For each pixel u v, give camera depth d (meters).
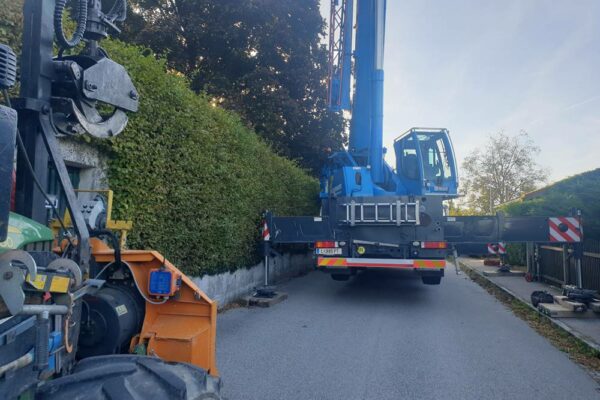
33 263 1.88
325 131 19.52
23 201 2.54
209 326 3.46
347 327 7.98
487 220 10.42
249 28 18.81
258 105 18.50
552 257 13.06
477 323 8.48
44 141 2.58
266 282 10.70
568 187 12.95
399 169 12.00
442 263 9.70
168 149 6.84
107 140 5.66
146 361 2.55
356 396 4.91
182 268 7.62
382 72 11.88
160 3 19.08
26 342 1.90
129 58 5.95
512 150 48.44
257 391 5.01
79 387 2.13
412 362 6.08
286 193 14.00
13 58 2.11
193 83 18.81
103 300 3.15
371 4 12.46
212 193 8.41
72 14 5.29
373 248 10.14
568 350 6.71
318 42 20.25
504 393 5.05
